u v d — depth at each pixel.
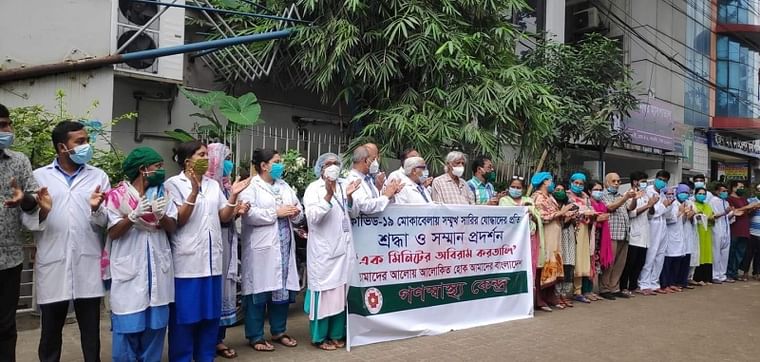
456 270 5.89
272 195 4.95
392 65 7.48
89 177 4.00
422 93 7.89
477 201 6.75
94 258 3.97
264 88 8.84
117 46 6.71
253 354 4.86
